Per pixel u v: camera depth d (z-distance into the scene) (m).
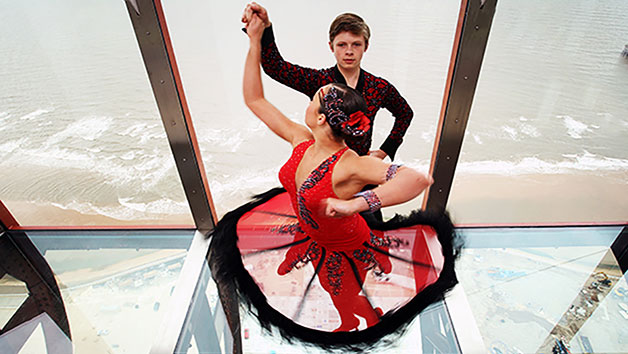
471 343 2.17
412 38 2.07
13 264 2.73
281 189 2.19
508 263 2.62
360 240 1.80
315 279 1.81
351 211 1.48
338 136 1.53
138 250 2.79
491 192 2.66
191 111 2.37
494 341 2.21
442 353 2.11
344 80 2.00
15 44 2.08
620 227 2.79
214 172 2.63
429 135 2.43
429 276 1.81
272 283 1.81
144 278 2.61
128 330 2.34
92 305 2.50
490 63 2.14
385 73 2.20
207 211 2.80
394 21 2.02
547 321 2.32
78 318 2.43
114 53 2.15
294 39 2.06
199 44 2.13
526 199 2.68
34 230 2.96
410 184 1.44
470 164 2.53
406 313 1.72
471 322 2.27
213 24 2.06
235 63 2.19
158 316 2.41
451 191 2.68
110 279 2.63
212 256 1.95
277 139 2.46
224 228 2.03
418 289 1.77
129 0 1.95
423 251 1.90
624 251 2.69
